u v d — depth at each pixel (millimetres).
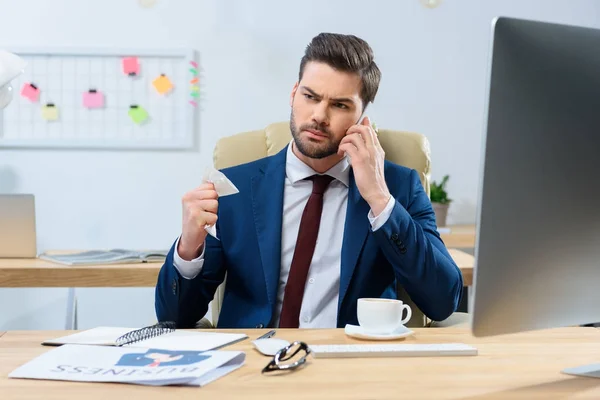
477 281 847
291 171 1692
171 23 3324
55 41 3289
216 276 1646
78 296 3348
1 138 3260
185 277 1488
